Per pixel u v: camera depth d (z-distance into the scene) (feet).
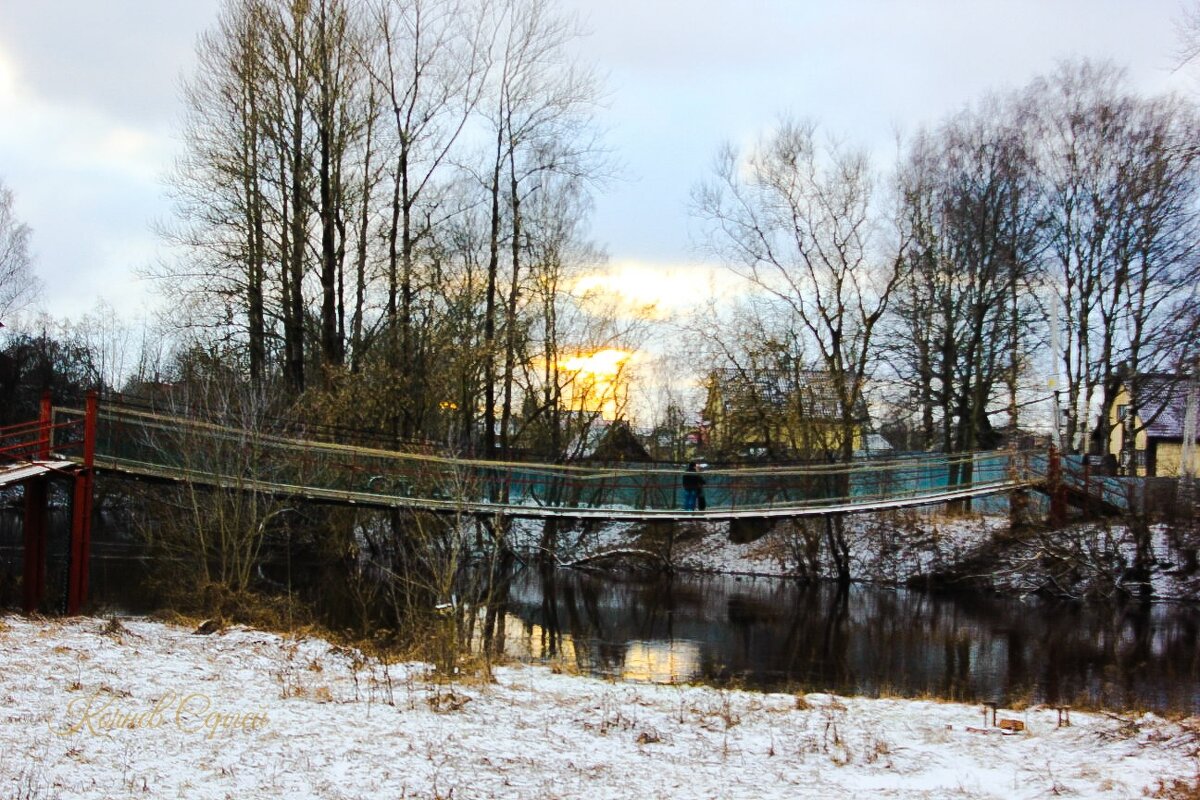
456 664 47.26
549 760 31.71
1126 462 139.13
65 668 39.11
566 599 96.63
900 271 114.42
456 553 59.47
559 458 110.73
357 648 51.60
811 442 115.34
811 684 58.75
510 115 105.29
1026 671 64.49
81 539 60.90
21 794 24.34
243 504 70.33
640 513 86.02
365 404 87.10
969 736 38.27
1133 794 29.40
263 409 75.97
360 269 100.99
